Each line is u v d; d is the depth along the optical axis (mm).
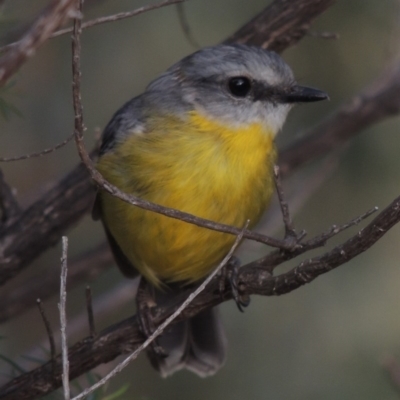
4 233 9859
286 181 13023
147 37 12086
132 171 9211
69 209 9898
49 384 8023
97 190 9594
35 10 12172
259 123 9312
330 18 11609
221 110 9227
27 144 12625
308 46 11766
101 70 12125
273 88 9383
